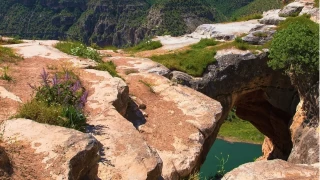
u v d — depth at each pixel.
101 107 9.60
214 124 12.02
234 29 28.06
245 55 22.16
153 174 7.27
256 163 8.41
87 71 12.51
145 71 17.39
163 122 11.74
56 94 8.80
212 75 21.34
